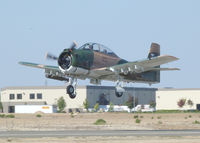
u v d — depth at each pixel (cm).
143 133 12025
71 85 12888
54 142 9444
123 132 12550
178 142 9425
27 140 9881
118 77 13200
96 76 13050
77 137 10494
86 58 12231
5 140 9869
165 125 18338
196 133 12038
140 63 12625
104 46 12950
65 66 12212
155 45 15688
